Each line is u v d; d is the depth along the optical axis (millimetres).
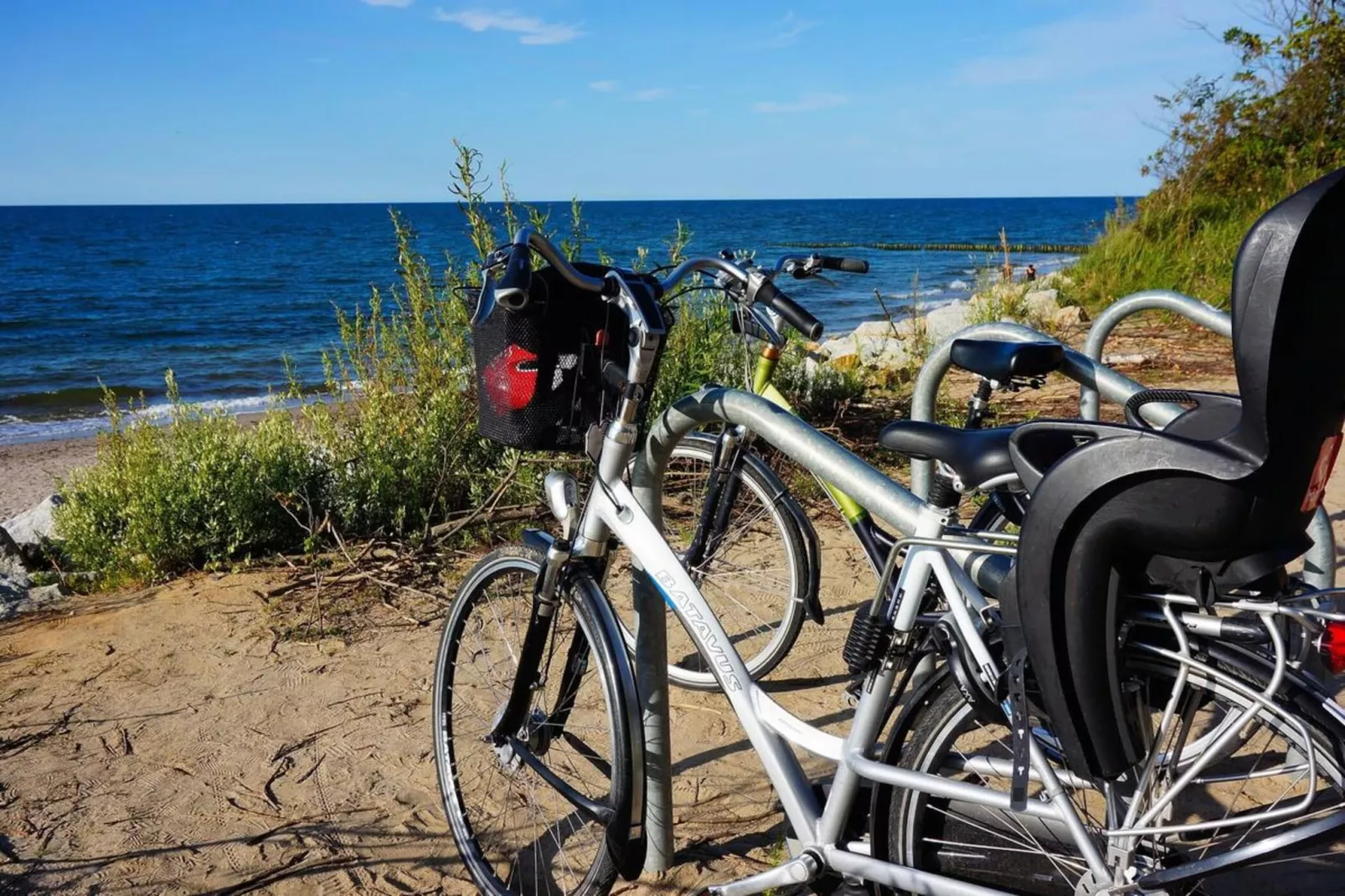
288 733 3236
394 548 4801
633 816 2189
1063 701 1623
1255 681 1608
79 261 58438
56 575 4980
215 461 4883
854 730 2029
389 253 64875
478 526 4992
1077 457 1557
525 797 2848
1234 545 1481
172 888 2520
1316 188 1336
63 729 3293
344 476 5062
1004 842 1987
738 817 2752
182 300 37000
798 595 3381
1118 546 1564
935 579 1944
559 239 5438
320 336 26109
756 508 3666
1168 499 1492
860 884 2064
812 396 6617
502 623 2818
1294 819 1677
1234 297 1409
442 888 2537
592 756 2602
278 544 4984
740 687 2215
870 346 9977
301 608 4219
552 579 2367
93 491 5121
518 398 2131
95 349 23703
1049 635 1613
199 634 4004
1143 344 9344
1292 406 1409
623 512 2252
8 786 2961
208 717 3346
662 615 2387
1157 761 1750
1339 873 2389
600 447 2225
